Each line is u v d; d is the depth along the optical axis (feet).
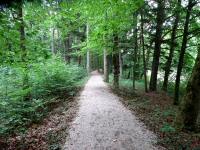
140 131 30.17
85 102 51.39
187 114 31.32
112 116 38.45
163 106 49.01
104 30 64.03
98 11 49.62
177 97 52.54
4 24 22.76
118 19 57.41
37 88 49.55
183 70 88.02
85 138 27.61
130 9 50.83
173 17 65.31
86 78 122.01
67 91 64.49
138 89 77.66
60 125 32.99
